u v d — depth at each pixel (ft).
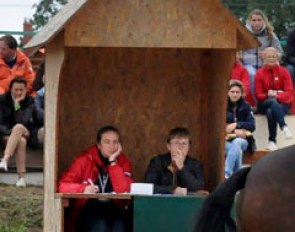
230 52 52.47
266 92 78.23
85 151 54.54
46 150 50.06
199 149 57.88
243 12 118.62
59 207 49.88
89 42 49.32
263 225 38.60
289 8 116.57
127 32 49.55
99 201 53.06
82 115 57.21
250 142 72.95
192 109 57.88
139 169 57.62
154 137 57.72
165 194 51.24
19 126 69.10
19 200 65.72
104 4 49.26
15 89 69.67
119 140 55.42
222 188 40.45
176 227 49.67
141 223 49.75
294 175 38.47
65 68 56.85
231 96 72.64
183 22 49.96
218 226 40.65
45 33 50.67
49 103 50.01
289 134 77.10
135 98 57.62
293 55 82.94
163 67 57.62
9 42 72.74
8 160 69.82
